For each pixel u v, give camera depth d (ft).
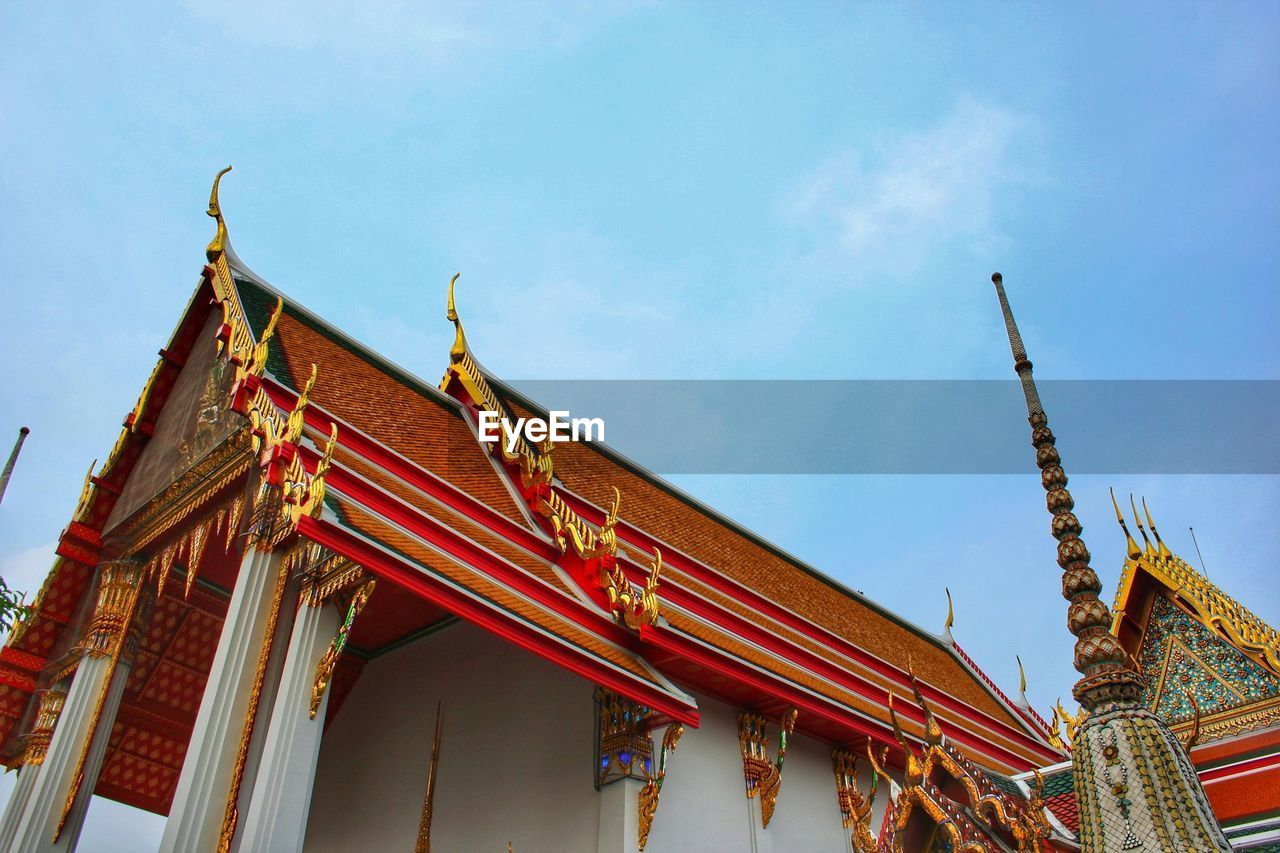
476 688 48.29
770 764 46.83
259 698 33.14
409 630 52.75
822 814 49.08
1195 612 51.57
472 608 33.71
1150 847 17.87
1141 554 54.39
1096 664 20.43
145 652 53.62
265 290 48.88
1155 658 52.54
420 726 49.44
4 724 49.34
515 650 47.67
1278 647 47.32
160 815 55.26
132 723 53.93
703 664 42.60
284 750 30.53
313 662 32.50
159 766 55.01
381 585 47.11
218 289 45.42
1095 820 18.92
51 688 47.98
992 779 24.75
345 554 30.53
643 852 38.40
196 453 44.21
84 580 50.29
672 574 56.24
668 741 39.65
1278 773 42.04
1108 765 19.15
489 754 45.52
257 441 35.94
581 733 42.27
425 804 46.21
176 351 50.44
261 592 35.12
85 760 43.93
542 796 42.01
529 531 46.14
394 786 48.26
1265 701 47.67
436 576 32.94
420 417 50.34
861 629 75.92
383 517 35.42
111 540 49.24
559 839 40.16
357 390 47.26
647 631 40.86
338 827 49.32
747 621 52.54
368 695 53.21
